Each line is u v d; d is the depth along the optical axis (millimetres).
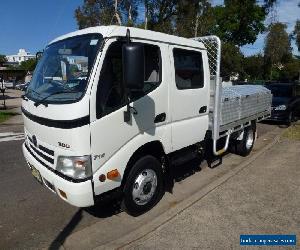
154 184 4930
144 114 4469
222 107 6094
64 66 4215
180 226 4414
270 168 6887
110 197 4211
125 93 4148
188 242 4047
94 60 3848
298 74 61500
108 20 29109
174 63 4961
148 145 4727
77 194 3799
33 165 4492
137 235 4184
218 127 6016
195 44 5469
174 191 5738
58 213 4965
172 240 4090
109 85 3969
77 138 3723
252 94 7699
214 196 5371
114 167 4121
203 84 5691
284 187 5781
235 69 35188
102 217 4824
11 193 5711
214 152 6090
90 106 3758
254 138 8250
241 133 7578
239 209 4906
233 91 7012
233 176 6355
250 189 5684
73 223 4668
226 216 4688
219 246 3961
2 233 4410
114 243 4035
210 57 5938
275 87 14562
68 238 4285
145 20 26781
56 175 3982
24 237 4316
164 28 27812
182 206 4949
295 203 5129
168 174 5688
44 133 4102
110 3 29938
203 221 4543
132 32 4301
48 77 4402
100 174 3955
